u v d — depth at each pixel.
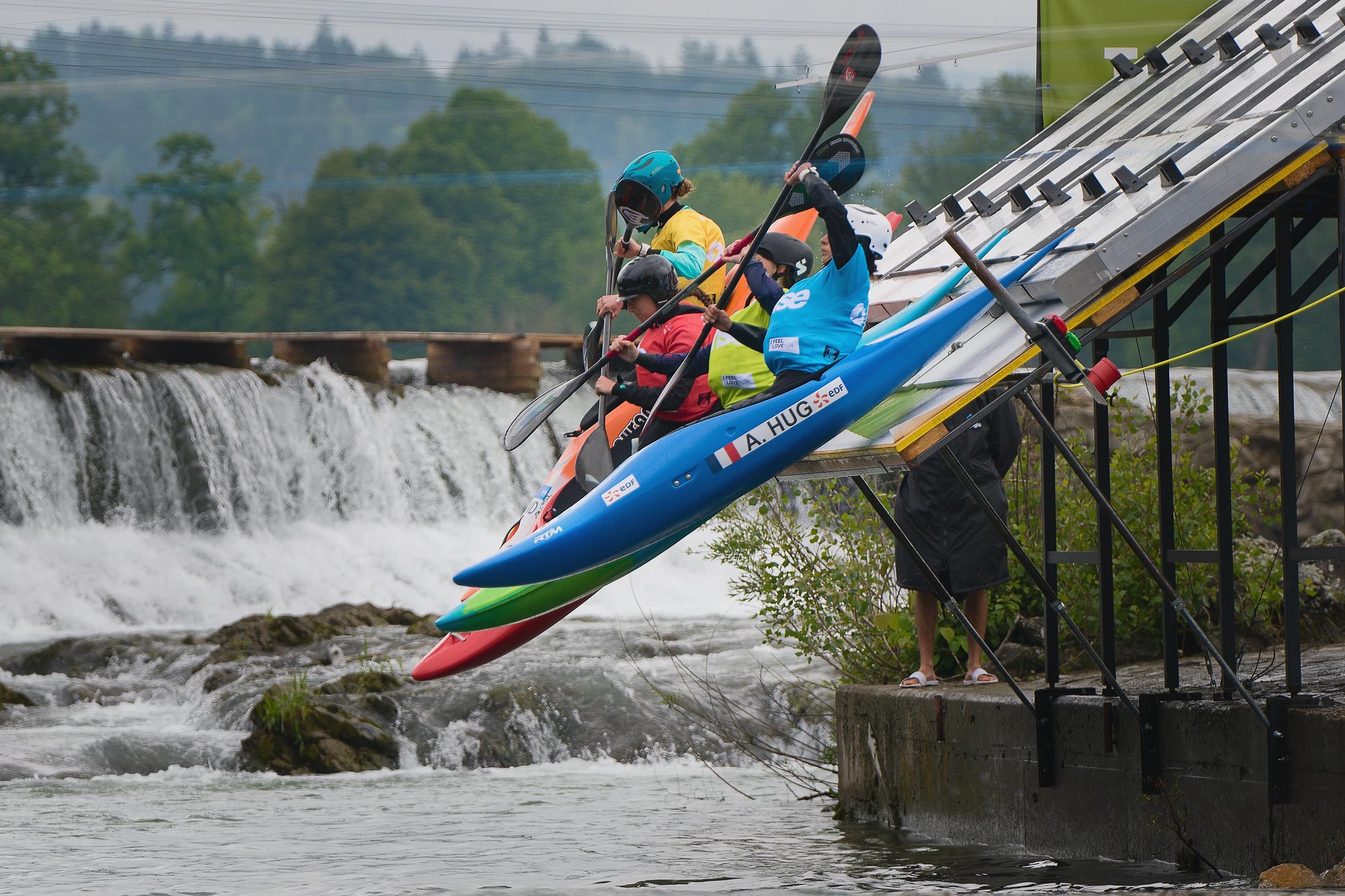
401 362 100.19
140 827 27.59
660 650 48.47
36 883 21.16
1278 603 30.05
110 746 37.59
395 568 75.00
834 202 20.14
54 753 36.78
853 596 30.11
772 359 20.55
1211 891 15.16
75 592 65.00
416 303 128.62
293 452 78.56
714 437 20.30
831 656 31.64
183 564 69.75
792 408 20.17
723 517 32.03
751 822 26.94
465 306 130.75
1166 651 20.12
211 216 106.25
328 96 116.75
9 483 67.81
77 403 71.19
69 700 44.47
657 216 25.41
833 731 37.38
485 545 79.75
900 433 19.34
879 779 25.45
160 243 102.19
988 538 24.83
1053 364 18.55
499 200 130.75
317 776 36.44
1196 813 18.56
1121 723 19.75
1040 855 21.06
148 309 103.69
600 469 22.62
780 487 30.20
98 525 70.44
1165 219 18.44
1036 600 29.78
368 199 124.00
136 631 60.28
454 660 26.36
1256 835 17.61
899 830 24.66
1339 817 16.31
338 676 43.47
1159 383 21.06
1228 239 18.78
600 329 25.44
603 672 42.50
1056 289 18.27
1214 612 29.33
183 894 19.88
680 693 40.91
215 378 76.06
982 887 18.44
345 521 78.38
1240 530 30.34
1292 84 19.64
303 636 51.34
